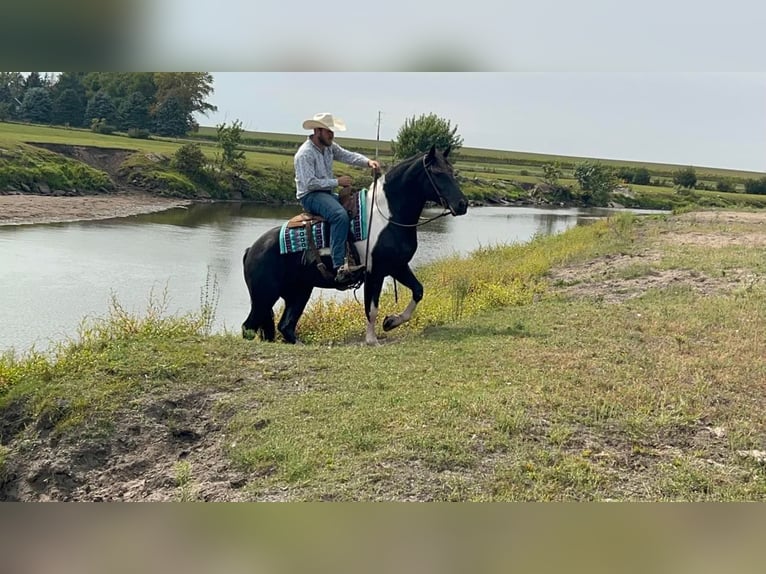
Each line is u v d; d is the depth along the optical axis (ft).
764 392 19.20
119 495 16.92
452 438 15.97
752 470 15.01
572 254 47.96
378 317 32.48
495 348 23.36
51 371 22.74
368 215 25.89
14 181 117.91
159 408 19.92
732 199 231.91
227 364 22.33
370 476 14.60
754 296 29.73
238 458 16.62
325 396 19.26
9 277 53.31
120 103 228.84
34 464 19.01
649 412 17.69
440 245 85.05
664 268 37.81
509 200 206.39
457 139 172.24
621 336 24.53
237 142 166.71
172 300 48.39
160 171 149.48
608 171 234.17
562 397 18.40
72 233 81.56
